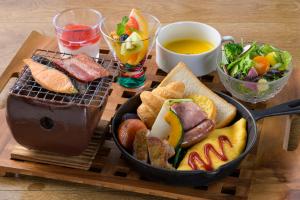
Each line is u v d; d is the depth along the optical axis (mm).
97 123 978
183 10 1385
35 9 1396
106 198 952
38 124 943
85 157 973
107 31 1168
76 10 1206
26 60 984
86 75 958
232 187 944
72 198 952
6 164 977
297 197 910
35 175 973
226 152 941
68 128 936
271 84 1049
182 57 1107
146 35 1113
